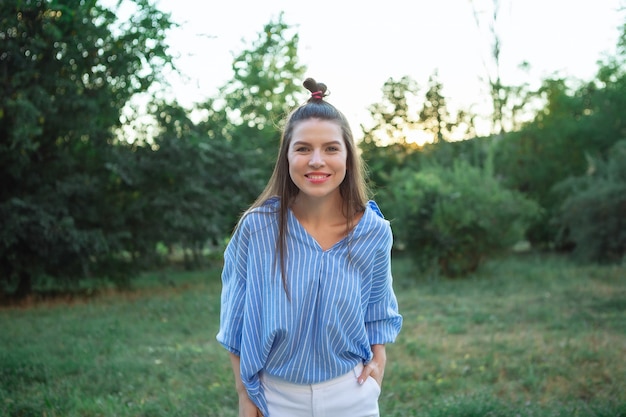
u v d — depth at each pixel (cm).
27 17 1020
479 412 436
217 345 729
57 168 1187
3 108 1009
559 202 2022
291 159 219
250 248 221
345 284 216
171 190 1312
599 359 606
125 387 531
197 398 493
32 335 789
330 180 217
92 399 491
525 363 599
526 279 1376
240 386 228
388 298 237
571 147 2158
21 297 1208
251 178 1524
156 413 460
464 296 1148
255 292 219
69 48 1046
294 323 213
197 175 1338
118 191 1307
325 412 220
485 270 1499
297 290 214
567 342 673
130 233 1247
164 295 1239
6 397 490
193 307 1033
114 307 1056
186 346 707
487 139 2114
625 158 1673
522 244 2519
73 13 1016
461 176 1520
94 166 1268
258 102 1786
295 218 221
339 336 217
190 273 1777
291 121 225
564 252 2120
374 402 230
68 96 1067
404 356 646
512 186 2144
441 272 1473
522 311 939
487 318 886
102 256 1254
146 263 1339
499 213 1432
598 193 1609
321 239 225
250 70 1775
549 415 432
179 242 1370
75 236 1109
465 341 723
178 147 1257
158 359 643
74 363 603
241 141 1659
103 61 1083
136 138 1296
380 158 2312
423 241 1462
